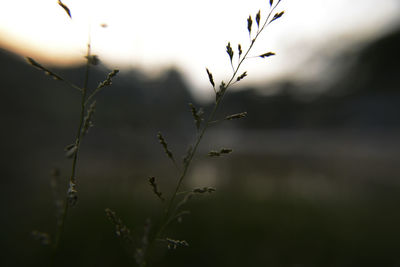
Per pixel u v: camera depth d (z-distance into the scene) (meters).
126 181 4.86
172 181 6.89
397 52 15.57
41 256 2.24
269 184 7.88
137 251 0.88
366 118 17.34
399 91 16.28
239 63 0.74
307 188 7.38
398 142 12.51
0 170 5.57
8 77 6.84
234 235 3.15
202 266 2.36
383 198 6.05
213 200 5.11
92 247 2.38
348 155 12.20
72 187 0.73
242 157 14.13
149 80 6.24
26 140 7.14
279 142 18.02
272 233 3.32
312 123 20.09
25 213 3.64
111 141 5.88
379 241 3.20
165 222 0.82
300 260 2.60
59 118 8.21
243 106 17.84
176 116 8.88
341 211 4.77
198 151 15.00
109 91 4.07
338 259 2.64
